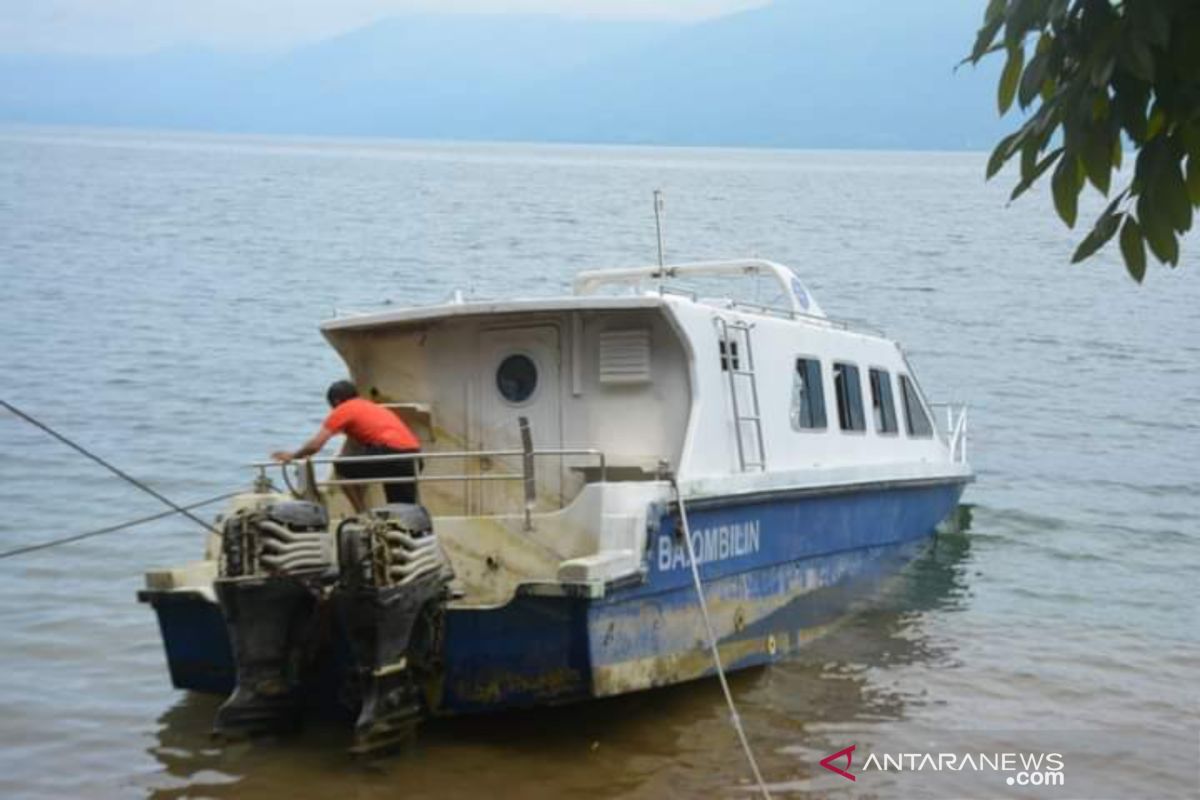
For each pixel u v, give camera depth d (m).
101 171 102.19
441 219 61.84
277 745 9.42
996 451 22.45
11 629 12.02
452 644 9.27
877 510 13.64
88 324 31.16
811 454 12.37
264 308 34.22
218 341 29.48
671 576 9.83
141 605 12.83
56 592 13.14
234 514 9.39
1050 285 43.41
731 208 76.12
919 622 13.33
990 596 14.42
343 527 8.81
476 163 175.12
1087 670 11.75
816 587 12.25
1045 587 14.83
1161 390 27.84
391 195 82.31
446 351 11.48
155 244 48.19
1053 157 4.41
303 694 9.52
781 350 12.01
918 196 97.44
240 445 20.55
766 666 11.43
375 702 8.91
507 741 9.61
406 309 11.20
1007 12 4.47
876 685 11.18
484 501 11.31
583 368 11.06
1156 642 12.69
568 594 8.84
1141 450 22.61
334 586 9.10
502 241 50.69
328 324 11.61
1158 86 4.23
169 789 8.70
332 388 10.61
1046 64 4.37
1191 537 17.33
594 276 14.02
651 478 10.77
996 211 78.00
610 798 8.67
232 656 9.82
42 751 9.33
